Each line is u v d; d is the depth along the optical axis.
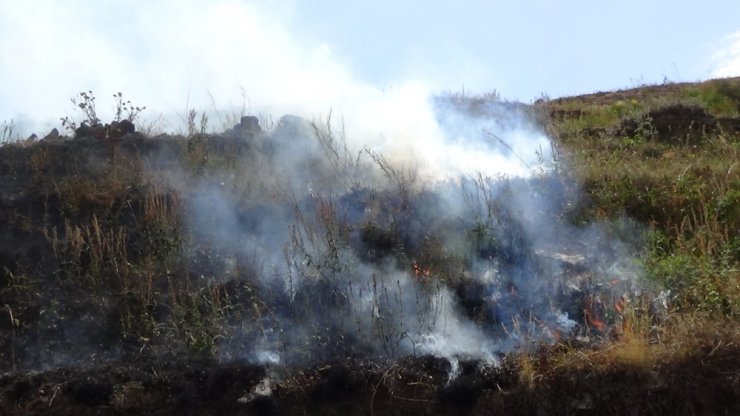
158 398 6.59
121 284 7.69
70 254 7.96
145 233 8.21
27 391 6.68
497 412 6.37
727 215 8.36
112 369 6.81
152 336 7.16
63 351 7.14
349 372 6.60
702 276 7.30
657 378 6.29
